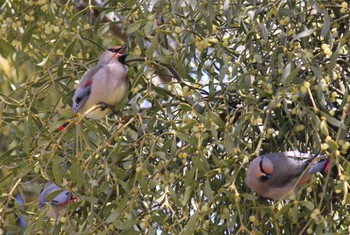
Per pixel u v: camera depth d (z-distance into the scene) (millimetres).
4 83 15430
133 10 10930
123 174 10383
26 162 10852
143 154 10664
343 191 9375
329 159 9422
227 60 10375
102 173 10602
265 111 10148
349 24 10336
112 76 11344
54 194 10352
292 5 10305
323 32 9922
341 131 9641
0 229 11148
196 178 9852
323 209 9742
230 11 10430
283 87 9805
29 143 10891
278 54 10180
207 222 9922
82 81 11422
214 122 9969
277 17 10227
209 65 11164
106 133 11156
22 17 12938
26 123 11133
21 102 11461
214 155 9812
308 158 9859
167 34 10617
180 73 10617
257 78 10133
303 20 10250
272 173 9812
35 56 13500
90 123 10422
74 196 10445
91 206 10141
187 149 10117
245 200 10086
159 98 11039
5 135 15773
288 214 9750
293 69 9930
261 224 9953
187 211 10133
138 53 11281
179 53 11000
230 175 10148
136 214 10133
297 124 9984
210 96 10492
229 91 10570
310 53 9898
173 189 10000
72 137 11188
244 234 10094
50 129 10422
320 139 9656
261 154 10523
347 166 9203
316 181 9484
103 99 11352
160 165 10125
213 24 11195
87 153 11078
